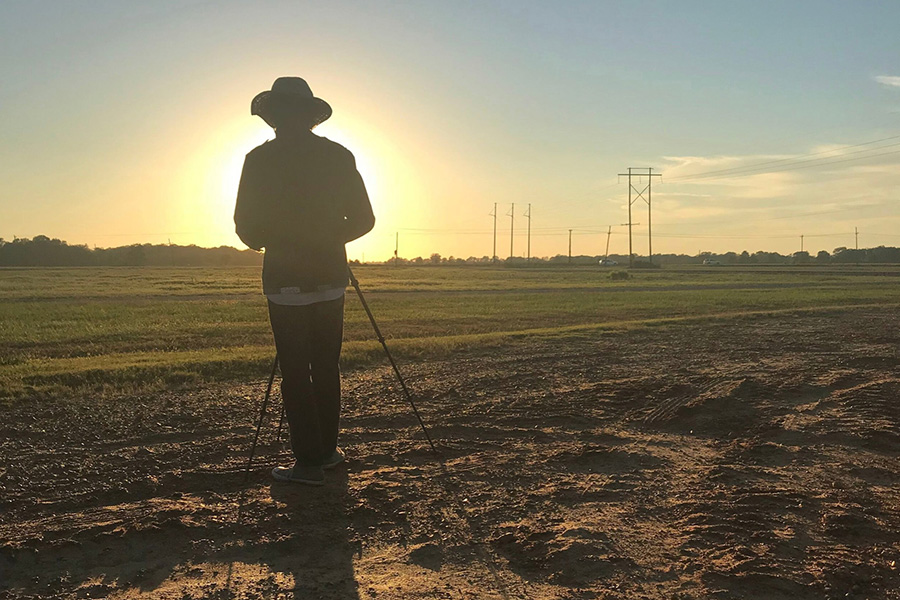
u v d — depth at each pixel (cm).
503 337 1341
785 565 324
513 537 358
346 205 429
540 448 529
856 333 1318
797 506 402
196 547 347
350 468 478
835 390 722
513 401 694
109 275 6975
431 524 379
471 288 4675
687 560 332
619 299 3244
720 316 1828
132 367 908
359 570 325
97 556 339
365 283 5394
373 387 783
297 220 416
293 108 418
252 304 3041
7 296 3647
